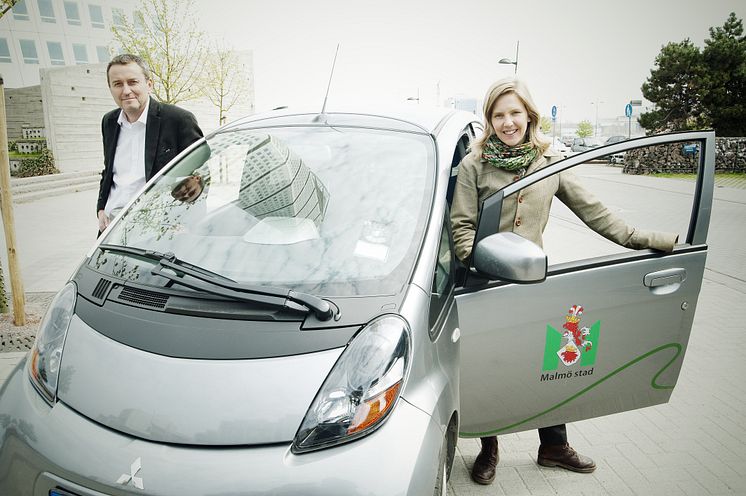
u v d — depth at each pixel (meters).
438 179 2.40
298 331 1.76
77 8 38.53
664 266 2.50
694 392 4.01
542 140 2.64
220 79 20.17
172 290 1.96
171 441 1.58
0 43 37.00
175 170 2.73
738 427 3.53
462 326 2.29
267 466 1.53
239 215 2.37
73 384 1.76
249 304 1.86
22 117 21.61
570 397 2.50
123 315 1.90
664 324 2.53
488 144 2.67
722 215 11.80
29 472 1.67
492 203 2.31
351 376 1.67
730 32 30.55
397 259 2.07
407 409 1.70
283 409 1.60
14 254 4.77
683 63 30.62
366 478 1.54
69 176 17.88
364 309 1.86
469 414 2.40
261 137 2.77
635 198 11.91
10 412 1.81
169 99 17.47
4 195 4.68
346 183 2.41
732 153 23.56
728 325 5.34
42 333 1.98
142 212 2.49
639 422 3.60
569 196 2.71
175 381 1.66
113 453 1.58
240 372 1.66
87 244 8.80
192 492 1.50
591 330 2.44
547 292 2.36
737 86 30.34
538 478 2.96
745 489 2.90
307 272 2.04
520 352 2.37
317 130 2.76
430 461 1.66
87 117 19.39
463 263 2.50
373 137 2.67
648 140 2.39
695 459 3.18
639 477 2.99
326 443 1.58
